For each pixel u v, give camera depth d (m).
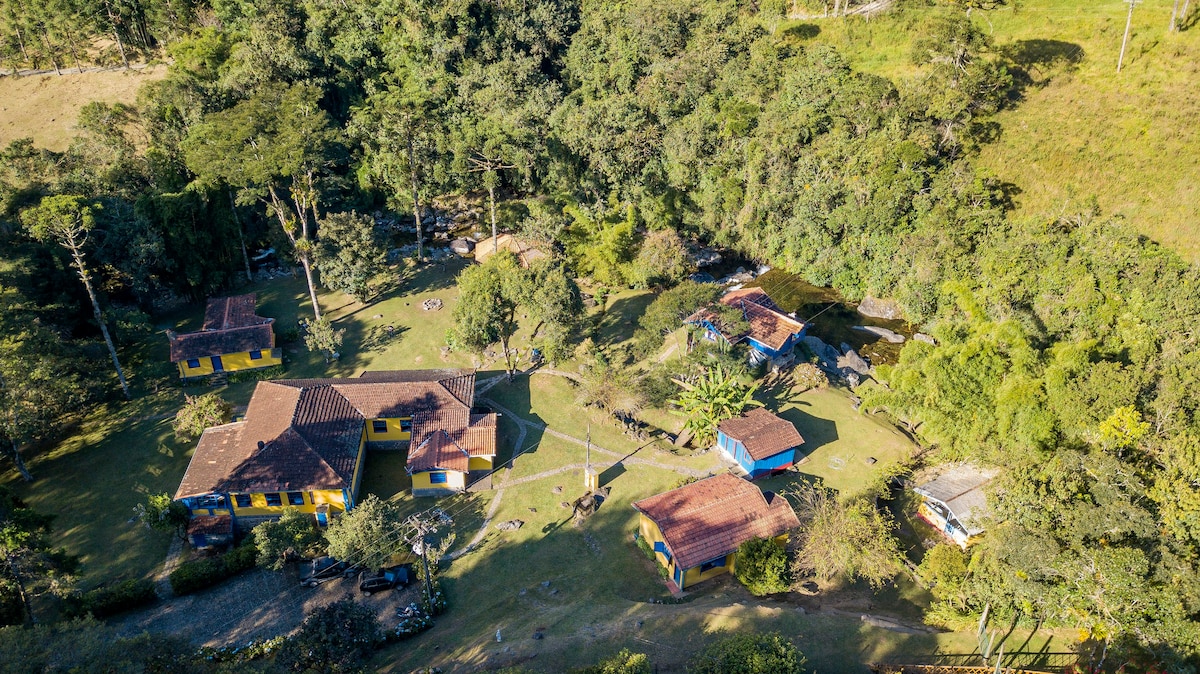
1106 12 95.75
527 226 88.19
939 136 86.50
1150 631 34.66
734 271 92.19
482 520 54.56
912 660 40.72
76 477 56.97
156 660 32.56
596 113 95.38
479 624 45.03
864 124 86.56
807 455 60.97
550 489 57.56
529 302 66.06
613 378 65.81
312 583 48.31
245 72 95.25
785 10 113.88
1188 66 86.19
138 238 73.50
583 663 39.75
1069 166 82.12
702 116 96.25
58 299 68.44
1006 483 41.59
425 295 83.31
